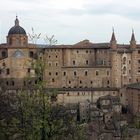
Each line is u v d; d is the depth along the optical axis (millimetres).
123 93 198125
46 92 64438
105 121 176750
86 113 183500
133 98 190125
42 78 64438
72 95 194875
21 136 68188
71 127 73625
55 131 64188
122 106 195875
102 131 145375
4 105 91312
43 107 63531
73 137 72188
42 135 63406
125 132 146875
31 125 65438
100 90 197500
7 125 72625
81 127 77875
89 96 196625
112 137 142250
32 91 66500
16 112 74938
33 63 65500
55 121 64875
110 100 191500
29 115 65375
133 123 170750
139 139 144000
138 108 184250
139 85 191125
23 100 66500
